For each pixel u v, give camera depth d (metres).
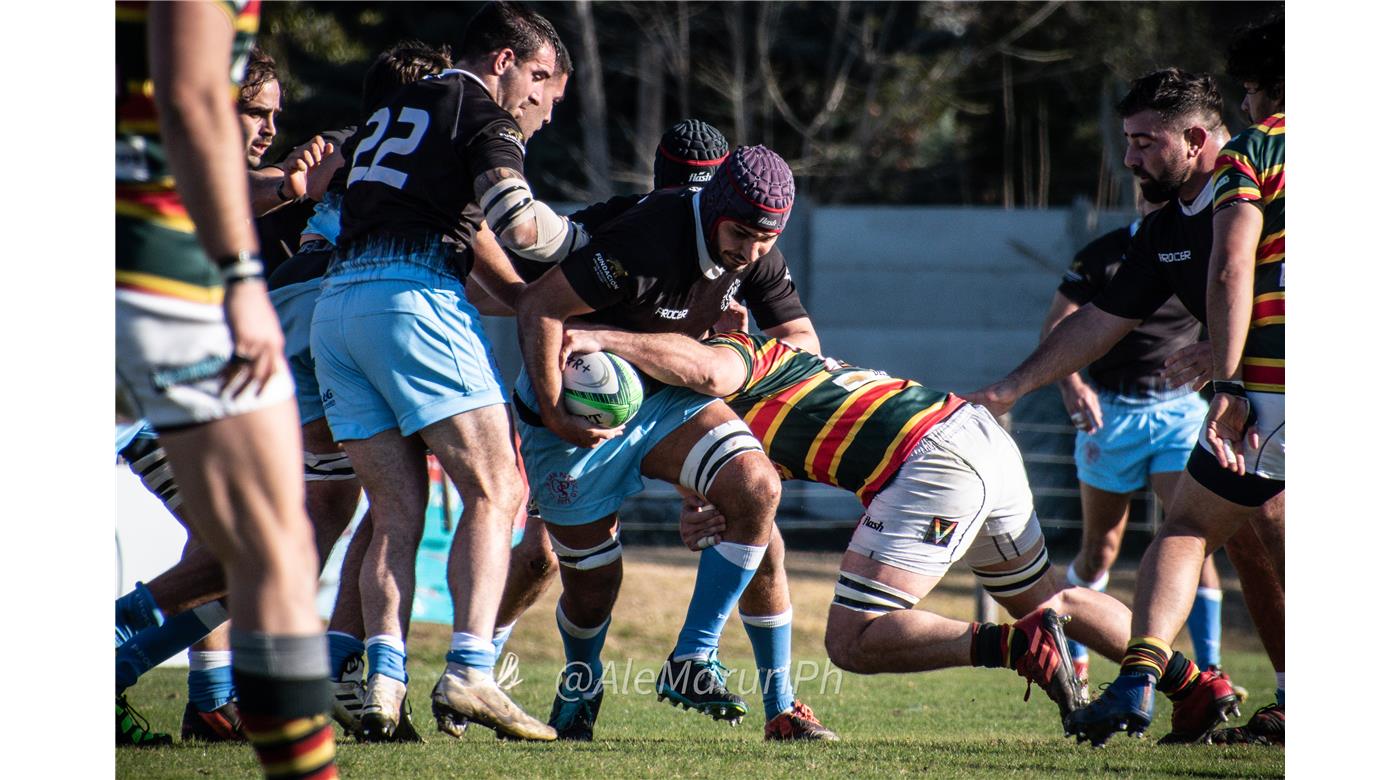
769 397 14.87
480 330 13.30
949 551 14.49
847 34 85.19
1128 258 16.83
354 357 13.06
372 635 12.68
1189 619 21.98
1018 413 44.94
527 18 14.30
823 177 81.62
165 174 7.82
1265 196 13.28
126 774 11.84
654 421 14.41
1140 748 14.25
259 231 16.72
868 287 58.44
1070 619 15.05
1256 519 14.43
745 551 14.08
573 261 13.36
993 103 90.00
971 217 58.53
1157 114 15.73
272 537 7.86
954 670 26.80
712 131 15.66
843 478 14.81
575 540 14.74
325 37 77.25
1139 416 22.61
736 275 14.87
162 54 7.33
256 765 12.34
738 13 75.31
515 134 13.40
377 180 13.23
